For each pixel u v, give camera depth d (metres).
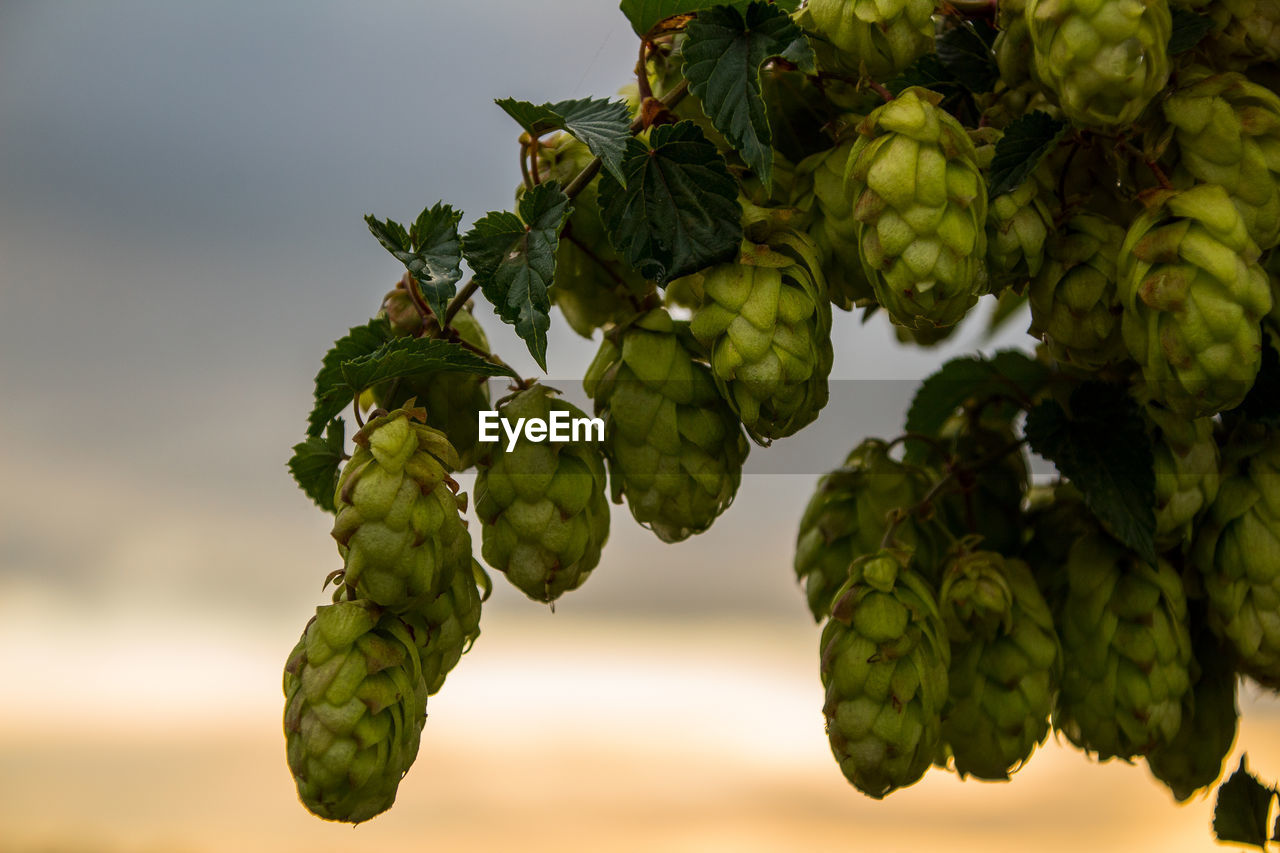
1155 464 0.69
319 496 0.72
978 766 0.71
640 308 0.71
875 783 0.68
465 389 0.70
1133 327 0.66
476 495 0.70
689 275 0.67
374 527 0.65
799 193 0.68
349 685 0.66
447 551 0.66
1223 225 0.65
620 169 0.66
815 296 0.66
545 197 0.67
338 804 0.66
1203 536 0.71
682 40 0.68
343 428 0.71
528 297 0.66
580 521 0.69
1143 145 0.66
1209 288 0.65
